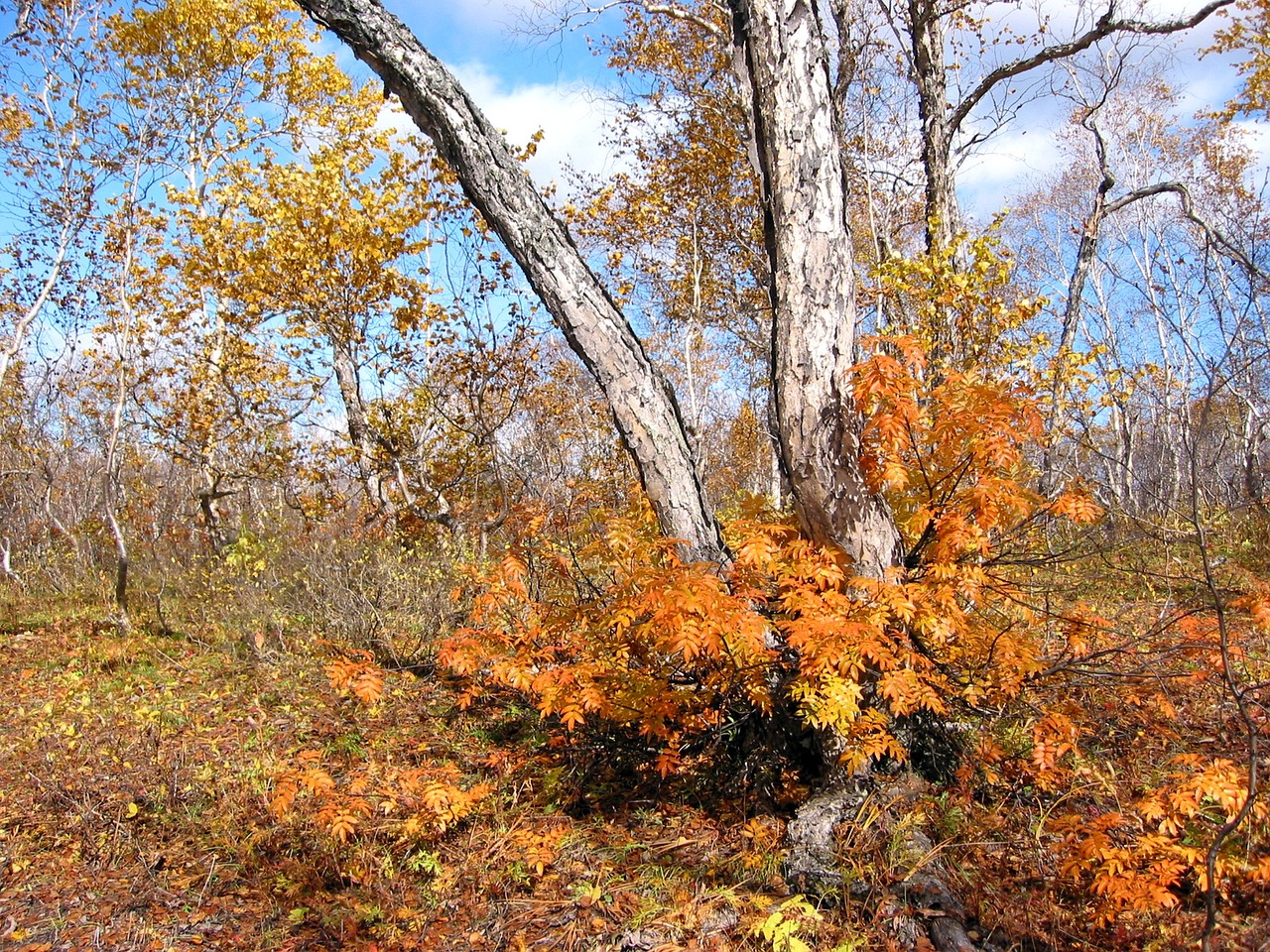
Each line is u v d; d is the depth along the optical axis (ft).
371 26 13.57
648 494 14.51
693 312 43.98
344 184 32.73
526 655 13.98
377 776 14.97
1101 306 49.01
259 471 37.65
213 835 13.58
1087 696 14.60
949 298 21.68
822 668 11.15
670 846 12.59
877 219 38.91
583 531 17.39
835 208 12.87
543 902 11.46
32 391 43.55
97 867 13.01
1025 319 21.95
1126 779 12.54
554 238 14.10
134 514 42.52
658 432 14.16
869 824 11.30
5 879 12.77
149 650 27.07
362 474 36.17
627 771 15.24
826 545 13.07
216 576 26.78
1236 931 9.02
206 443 36.01
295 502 37.24
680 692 13.28
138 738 17.80
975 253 21.72
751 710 13.73
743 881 11.25
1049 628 15.37
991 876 10.88
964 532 12.05
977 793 12.82
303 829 13.35
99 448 41.52
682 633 11.16
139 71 36.58
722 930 10.38
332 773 16.05
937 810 12.01
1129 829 10.92
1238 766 10.22
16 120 33.37
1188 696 14.53
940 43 28.35
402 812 13.70
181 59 39.78
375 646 23.47
